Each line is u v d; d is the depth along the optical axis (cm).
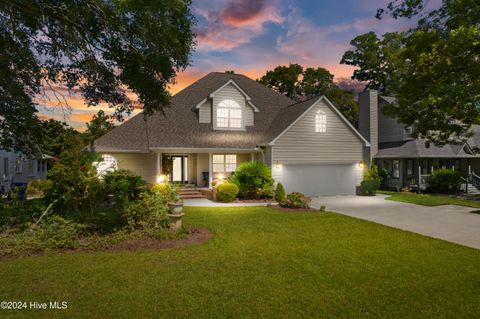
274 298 485
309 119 1895
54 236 758
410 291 518
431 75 1370
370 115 2794
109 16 827
